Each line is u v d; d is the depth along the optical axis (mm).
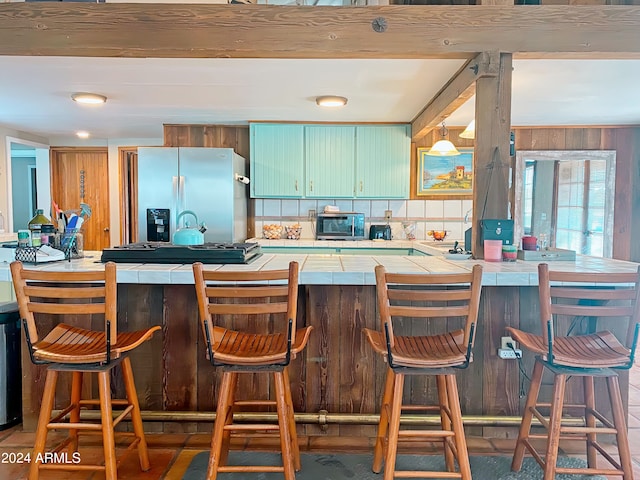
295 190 4574
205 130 4754
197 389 2283
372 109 3953
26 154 6691
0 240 3951
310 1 2758
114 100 3650
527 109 4051
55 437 2271
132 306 2248
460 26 2180
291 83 3119
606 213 4926
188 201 4121
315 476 1950
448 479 1854
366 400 2268
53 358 1665
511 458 2092
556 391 1740
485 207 2396
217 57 2260
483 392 2268
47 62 2678
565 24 2172
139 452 1972
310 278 1948
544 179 4918
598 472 1732
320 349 2250
